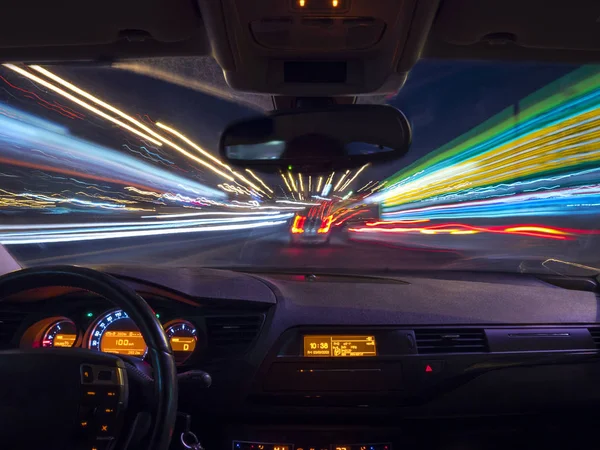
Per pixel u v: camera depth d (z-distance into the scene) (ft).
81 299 8.30
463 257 42.65
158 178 115.14
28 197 88.74
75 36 7.91
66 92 85.66
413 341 9.00
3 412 5.08
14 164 88.43
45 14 7.14
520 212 90.07
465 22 7.41
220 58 7.88
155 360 5.37
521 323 9.32
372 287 9.86
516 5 6.89
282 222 58.85
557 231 72.79
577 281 10.77
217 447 9.14
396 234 74.79
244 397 8.80
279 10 6.59
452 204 123.54
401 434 9.17
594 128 73.00
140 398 5.34
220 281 9.19
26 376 5.15
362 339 8.93
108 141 102.12
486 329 9.21
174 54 8.69
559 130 79.25
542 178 83.30
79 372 5.12
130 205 99.76
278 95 8.86
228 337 8.82
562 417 9.80
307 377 8.79
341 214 61.62
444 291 9.87
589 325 9.48
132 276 8.82
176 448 8.89
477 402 9.16
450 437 9.42
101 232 74.90
